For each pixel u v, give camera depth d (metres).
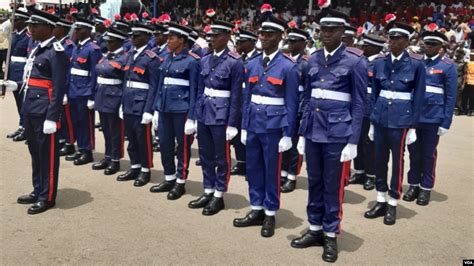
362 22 18.38
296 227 4.62
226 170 4.93
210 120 4.79
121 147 6.21
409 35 4.76
